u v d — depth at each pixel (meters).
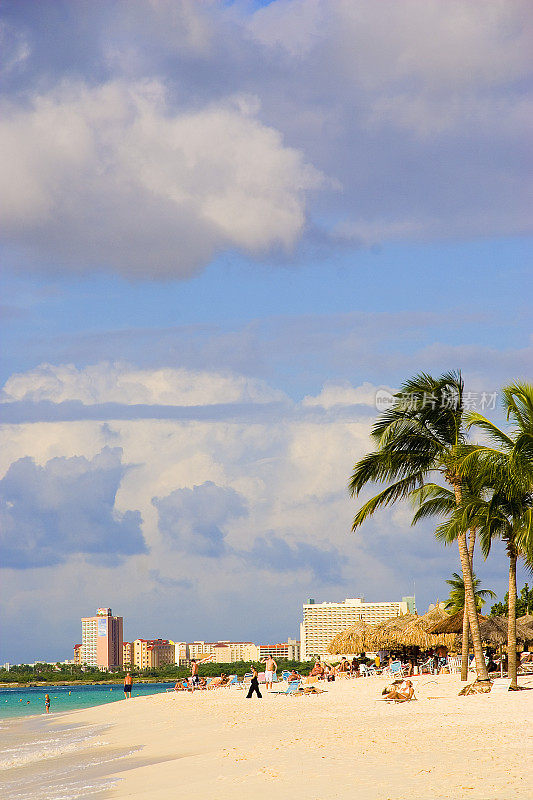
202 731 45.91
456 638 83.00
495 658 82.38
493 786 21.00
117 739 49.34
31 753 46.09
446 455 53.97
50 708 125.88
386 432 53.56
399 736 33.84
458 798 19.78
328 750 30.84
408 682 52.47
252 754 31.72
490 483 49.66
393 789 21.73
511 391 47.75
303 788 23.11
